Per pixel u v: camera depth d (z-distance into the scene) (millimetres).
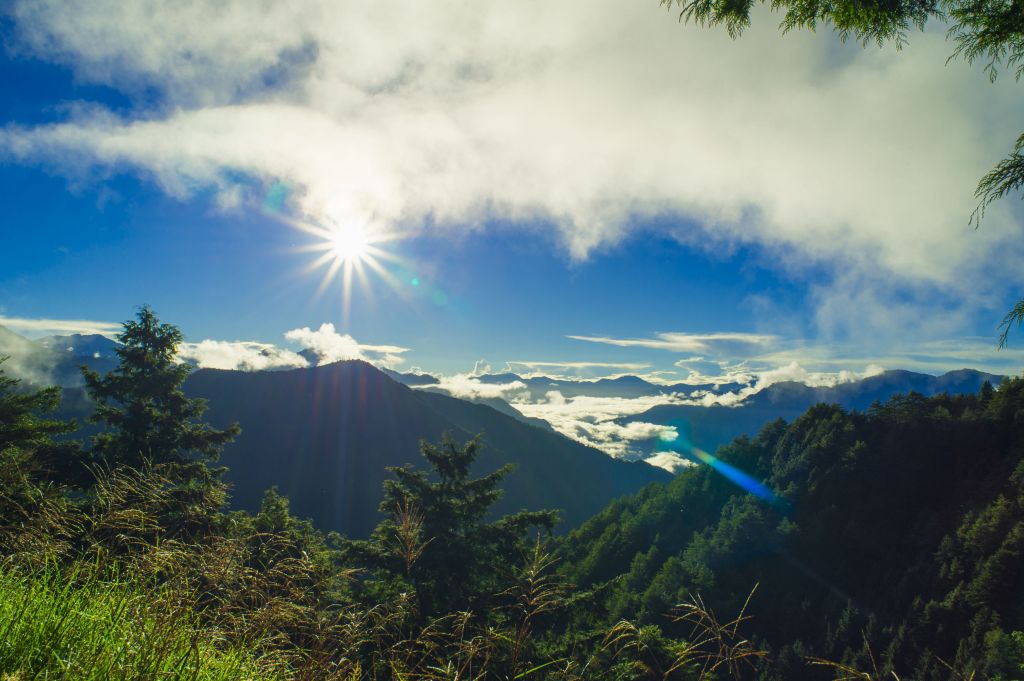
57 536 3074
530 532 14125
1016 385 93625
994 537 61281
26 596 2709
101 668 2469
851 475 93188
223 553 3010
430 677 3059
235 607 2920
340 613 3188
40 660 2492
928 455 91438
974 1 4473
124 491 3174
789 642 68500
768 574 80500
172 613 2668
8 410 13906
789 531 85000
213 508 11586
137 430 16188
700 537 91188
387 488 14922
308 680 2836
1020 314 4125
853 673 2320
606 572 97438
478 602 11094
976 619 48656
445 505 14531
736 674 2492
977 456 87125
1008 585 49281
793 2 4852
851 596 72125
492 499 15250
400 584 11336
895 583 70625
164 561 2871
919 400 104938
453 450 15594
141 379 16828
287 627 3037
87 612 2713
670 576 76312
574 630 10531
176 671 2572
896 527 82375
